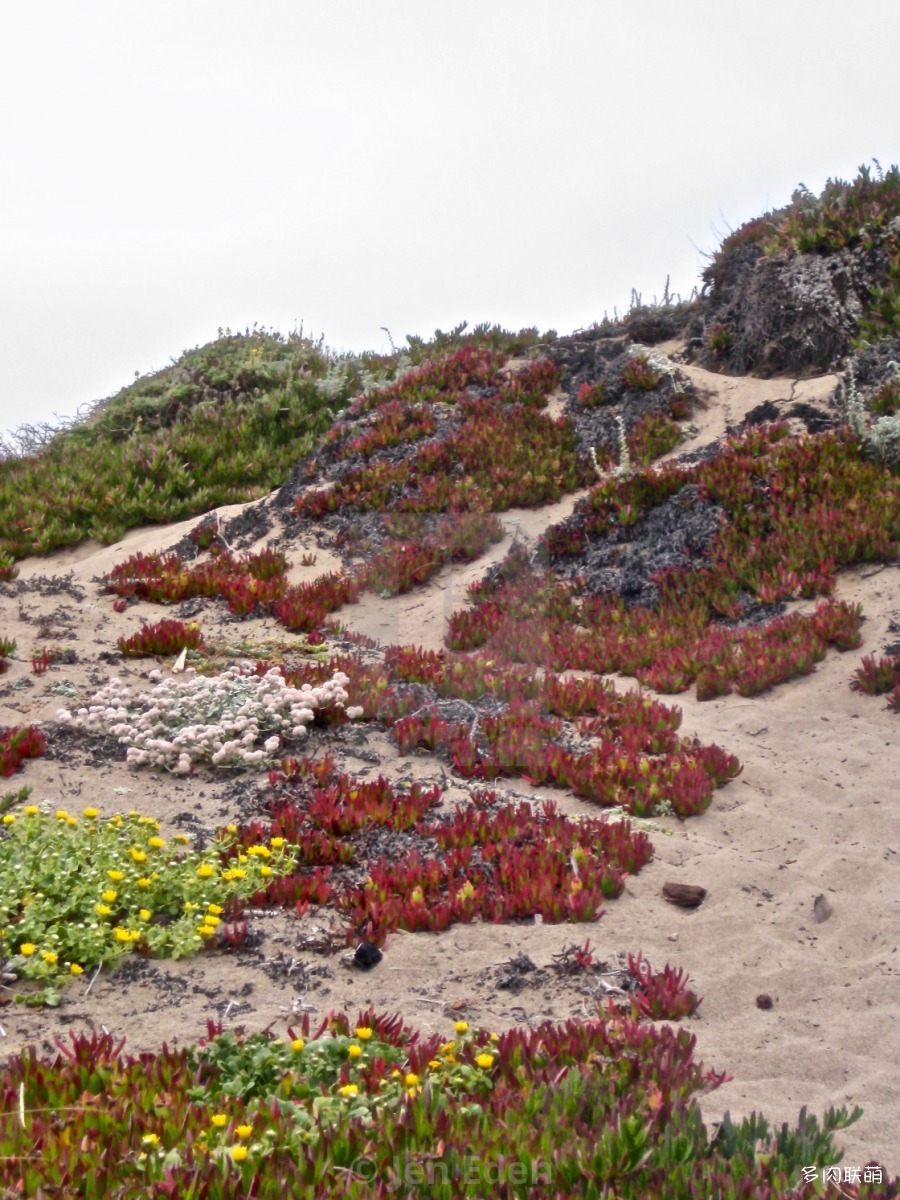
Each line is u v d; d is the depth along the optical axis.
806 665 9.62
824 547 11.46
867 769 7.84
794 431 14.23
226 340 23.95
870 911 5.93
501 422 16.25
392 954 5.30
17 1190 2.90
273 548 14.28
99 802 6.90
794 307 16.16
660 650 10.56
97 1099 3.40
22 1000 4.55
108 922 5.28
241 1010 4.64
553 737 8.38
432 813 7.07
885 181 17.19
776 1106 4.10
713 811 7.41
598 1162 3.17
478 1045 4.23
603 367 17.11
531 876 6.16
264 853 6.02
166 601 11.92
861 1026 4.82
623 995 5.05
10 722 8.11
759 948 5.56
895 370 13.94
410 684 8.08
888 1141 3.88
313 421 19.03
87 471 17.28
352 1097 3.53
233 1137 3.24
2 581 12.73
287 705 8.27
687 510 13.07
